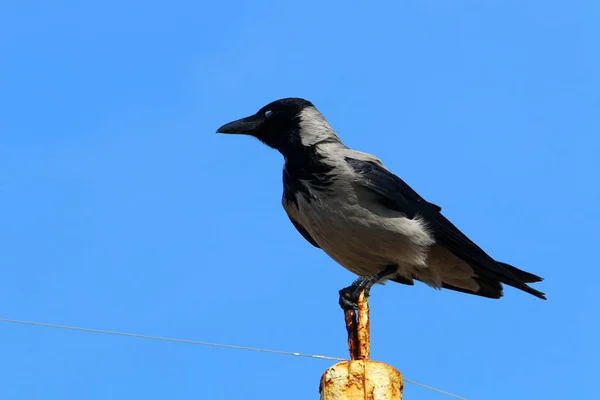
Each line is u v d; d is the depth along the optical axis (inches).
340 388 270.7
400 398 275.0
